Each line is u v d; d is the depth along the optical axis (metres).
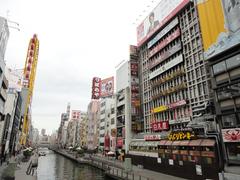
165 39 51.34
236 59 28.88
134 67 66.25
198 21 40.69
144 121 58.69
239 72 28.28
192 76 41.31
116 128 73.88
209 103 34.59
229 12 30.31
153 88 55.69
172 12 48.78
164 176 33.66
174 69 47.88
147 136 48.66
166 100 49.47
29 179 30.56
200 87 38.97
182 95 43.84
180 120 42.41
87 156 83.94
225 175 24.41
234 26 29.30
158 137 44.06
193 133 31.72
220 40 31.34
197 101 39.06
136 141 53.81
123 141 66.31
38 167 65.56
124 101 68.56
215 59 32.59
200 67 39.22
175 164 34.19
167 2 51.28
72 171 55.19
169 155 36.12
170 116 46.97
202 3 35.56
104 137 90.94
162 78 52.31
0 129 56.38
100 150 95.81
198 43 40.50
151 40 58.62
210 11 33.81
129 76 66.00
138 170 41.25
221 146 28.53
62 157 115.12
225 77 30.31
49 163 79.38
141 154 47.16
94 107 121.12
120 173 38.44
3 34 44.56
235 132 27.05
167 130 45.81
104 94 101.38
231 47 29.36
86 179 41.84
